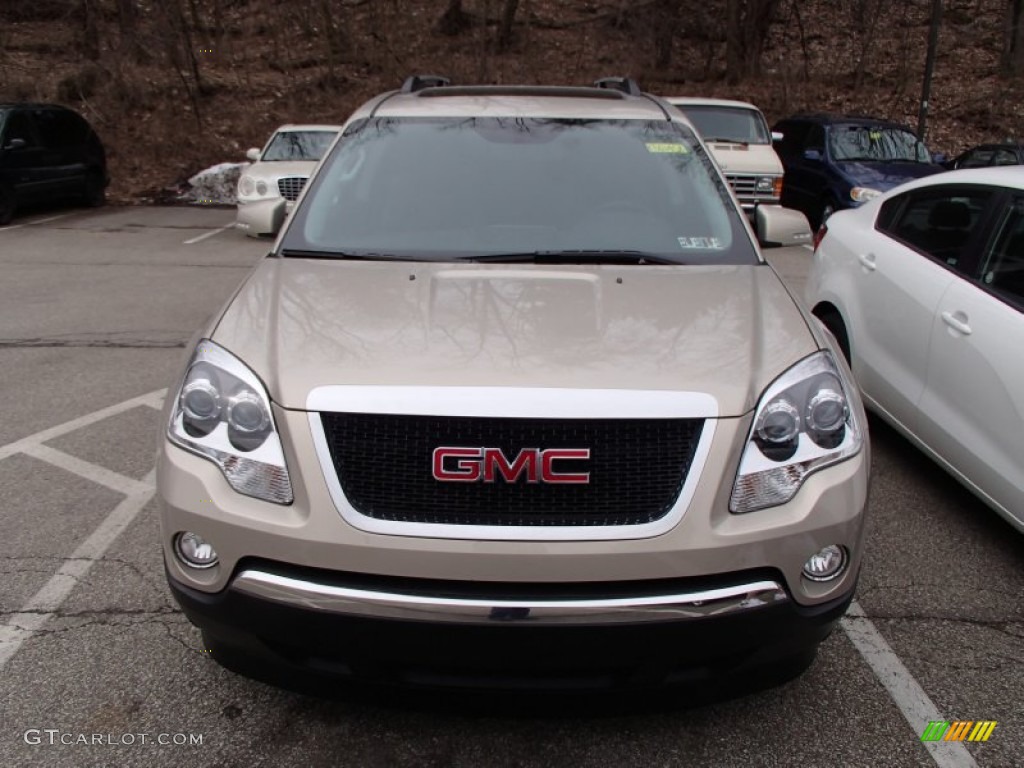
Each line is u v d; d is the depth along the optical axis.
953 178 4.22
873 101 21.20
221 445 2.23
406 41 22.17
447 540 2.08
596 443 2.13
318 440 2.15
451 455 2.11
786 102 21.06
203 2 22.98
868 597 3.24
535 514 2.12
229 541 2.17
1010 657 2.88
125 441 4.68
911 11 24.55
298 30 23.16
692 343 2.41
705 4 23.81
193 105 18.56
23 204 13.41
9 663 2.77
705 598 2.10
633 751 2.44
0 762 2.36
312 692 2.36
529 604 2.06
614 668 2.13
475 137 3.66
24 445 4.61
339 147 3.65
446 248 3.16
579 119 3.78
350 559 2.10
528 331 2.44
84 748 2.42
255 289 2.79
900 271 4.28
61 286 8.82
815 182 12.59
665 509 2.13
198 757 2.40
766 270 3.08
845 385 2.44
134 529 3.68
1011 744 2.48
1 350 6.45
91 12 20.05
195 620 2.31
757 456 2.18
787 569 2.17
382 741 2.46
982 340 3.51
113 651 2.84
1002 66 22.17
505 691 2.16
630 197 3.41
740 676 2.27
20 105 13.61
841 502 2.23
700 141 3.73
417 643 2.10
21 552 3.47
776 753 2.43
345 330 2.45
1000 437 3.39
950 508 3.98
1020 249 3.53
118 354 6.36
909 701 2.65
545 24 24.22
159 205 15.88
